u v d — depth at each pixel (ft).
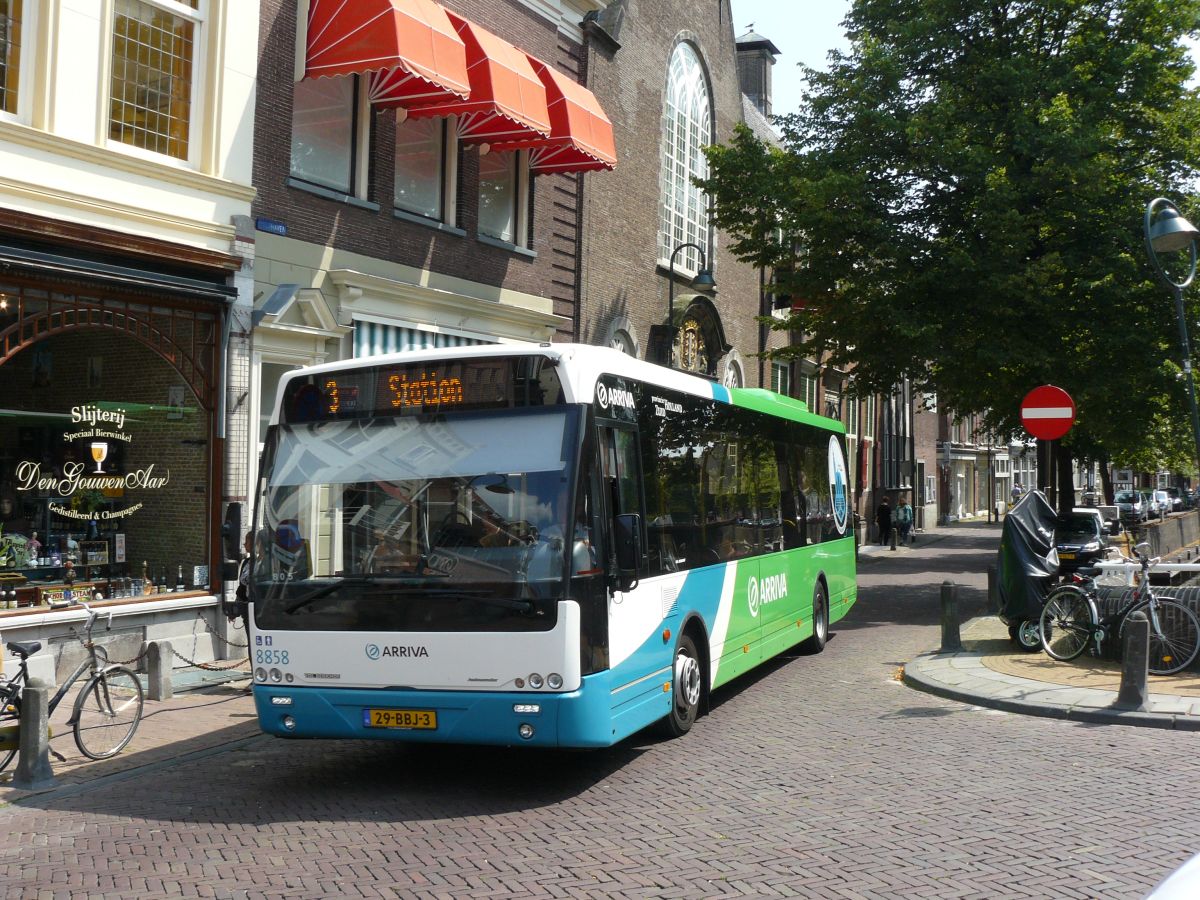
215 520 40.73
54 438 36.47
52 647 35.01
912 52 61.62
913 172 59.36
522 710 22.07
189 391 40.45
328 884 17.80
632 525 22.59
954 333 58.44
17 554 35.12
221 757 27.30
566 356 23.57
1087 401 62.39
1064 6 60.59
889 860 18.38
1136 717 29.12
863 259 59.77
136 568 38.86
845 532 49.67
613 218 72.95
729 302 95.86
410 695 22.74
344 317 47.44
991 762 25.23
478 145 56.65
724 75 93.81
